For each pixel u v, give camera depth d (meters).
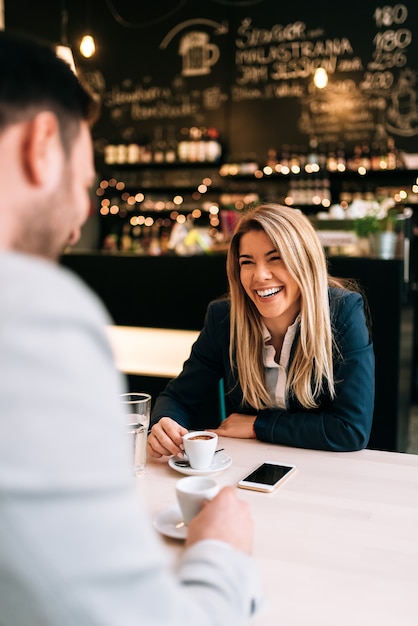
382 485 1.19
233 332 1.74
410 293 3.29
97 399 0.42
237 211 3.53
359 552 0.91
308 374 1.61
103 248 5.95
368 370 1.60
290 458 1.37
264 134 5.57
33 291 0.43
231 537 0.72
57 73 0.55
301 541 0.94
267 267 1.60
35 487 0.39
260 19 5.51
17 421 0.39
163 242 5.72
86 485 0.40
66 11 6.11
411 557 0.89
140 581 0.44
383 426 2.68
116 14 5.97
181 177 5.91
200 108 5.75
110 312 3.37
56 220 0.55
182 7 5.75
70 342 0.42
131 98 5.97
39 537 0.39
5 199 0.52
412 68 5.08
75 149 0.56
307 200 5.26
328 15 5.29
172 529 0.97
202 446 1.26
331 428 1.46
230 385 1.81
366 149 5.21
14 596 0.40
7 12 6.27
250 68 5.58
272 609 0.75
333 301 1.70
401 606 0.76
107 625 0.41
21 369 0.40
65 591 0.40
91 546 0.41
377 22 5.15
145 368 3.32
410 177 5.23
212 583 0.58
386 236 2.89
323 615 0.74
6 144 0.51
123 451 0.44
